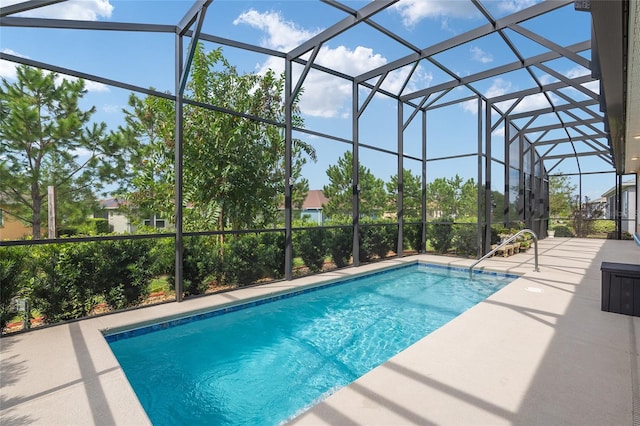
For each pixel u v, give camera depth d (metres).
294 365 3.51
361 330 4.48
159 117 5.15
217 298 4.90
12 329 3.73
